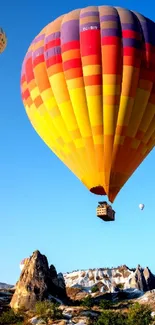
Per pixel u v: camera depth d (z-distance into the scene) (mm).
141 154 34844
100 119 33594
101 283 122125
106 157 33656
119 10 35719
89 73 33562
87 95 33625
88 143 33844
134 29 34531
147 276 123000
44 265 86188
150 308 76938
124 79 33594
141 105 34000
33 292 81438
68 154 35031
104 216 32750
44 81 35188
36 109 36312
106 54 33625
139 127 34219
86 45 33844
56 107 34719
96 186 33844
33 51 36438
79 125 33969
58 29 35375
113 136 33625
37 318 71562
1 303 83875
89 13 35188
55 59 34594
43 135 36812
